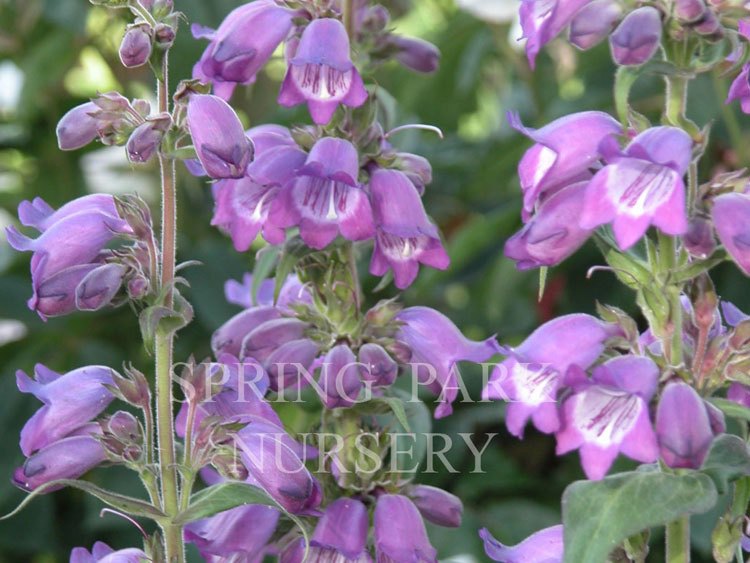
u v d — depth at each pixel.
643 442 0.56
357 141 0.64
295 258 0.63
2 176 1.11
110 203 0.62
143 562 0.62
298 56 0.62
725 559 0.60
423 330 0.65
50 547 0.88
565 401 0.57
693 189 0.58
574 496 0.57
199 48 0.83
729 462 0.58
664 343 0.58
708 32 0.57
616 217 0.57
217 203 0.65
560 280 0.89
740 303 0.85
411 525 0.63
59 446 0.61
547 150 0.60
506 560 0.62
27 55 1.06
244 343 0.65
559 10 0.58
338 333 0.65
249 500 0.60
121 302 0.61
